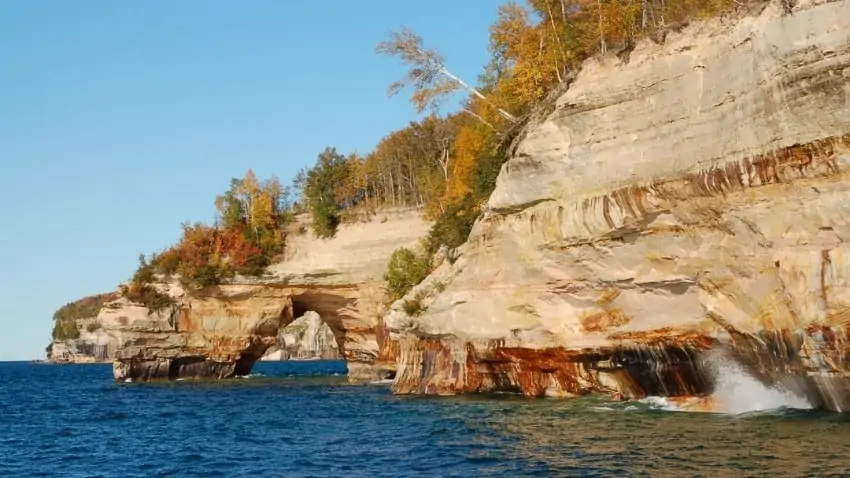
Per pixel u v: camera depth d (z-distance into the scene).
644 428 22.69
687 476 15.88
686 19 27.45
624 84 28.73
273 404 43.59
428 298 42.50
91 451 26.17
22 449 27.16
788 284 22.00
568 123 30.52
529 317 34.31
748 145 23.09
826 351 21.06
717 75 24.91
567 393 34.34
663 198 26.50
